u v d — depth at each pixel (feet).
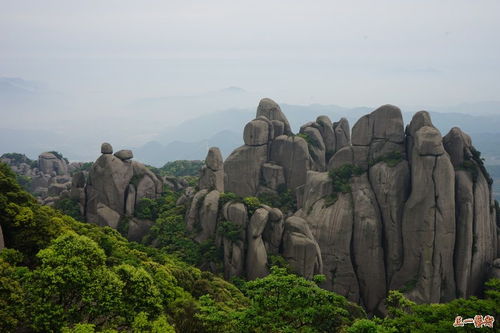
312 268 170.19
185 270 147.95
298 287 84.58
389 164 191.11
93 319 89.25
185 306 100.12
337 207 194.59
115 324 88.99
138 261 139.54
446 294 172.35
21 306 78.28
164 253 185.78
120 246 154.71
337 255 188.96
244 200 191.62
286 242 174.70
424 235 174.60
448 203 172.86
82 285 83.76
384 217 187.52
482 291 177.37
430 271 172.35
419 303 171.12
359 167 204.64
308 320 78.02
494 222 188.24
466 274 172.24
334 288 188.14
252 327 80.74
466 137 190.60
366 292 186.29
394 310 106.22
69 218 153.58
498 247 188.44
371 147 203.00
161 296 107.45
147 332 80.94
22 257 103.30
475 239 175.63
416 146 181.47
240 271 176.35
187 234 204.13
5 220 117.29
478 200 177.78
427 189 175.42
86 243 90.79
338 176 205.05
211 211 196.13
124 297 90.99
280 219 178.19
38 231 120.37
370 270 184.96
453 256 174.40
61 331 75.97
